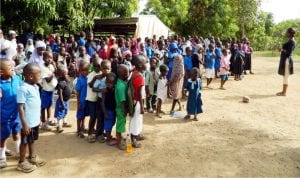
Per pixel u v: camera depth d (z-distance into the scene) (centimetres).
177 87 789
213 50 1162
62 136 625
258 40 4662
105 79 579
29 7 1312
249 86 1212
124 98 549
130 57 847
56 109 645
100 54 980
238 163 515
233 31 3378
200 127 696
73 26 1574
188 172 482
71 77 937
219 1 3256
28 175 465
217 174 477
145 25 1788
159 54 1130
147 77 800
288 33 1014
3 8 1336
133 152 554
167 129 680
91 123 593
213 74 1170
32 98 472
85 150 559
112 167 496
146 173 477
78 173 475
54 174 471
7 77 475
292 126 712
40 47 698
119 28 1864
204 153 553
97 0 1741
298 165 513
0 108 469
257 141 615
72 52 1093
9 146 566
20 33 1490
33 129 486
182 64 787
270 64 2117
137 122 568
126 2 1842
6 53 743
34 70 470
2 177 457
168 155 543
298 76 1509
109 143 581
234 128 691
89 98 587
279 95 1045
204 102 934
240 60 1332
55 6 1424
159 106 768
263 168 499
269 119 766
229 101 953
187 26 3375
